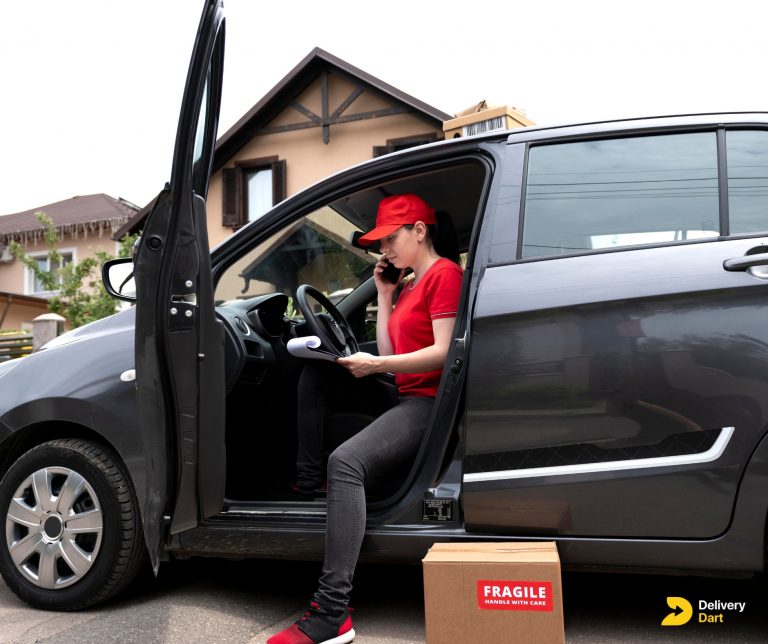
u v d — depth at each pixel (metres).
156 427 2.04
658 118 2.15
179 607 2.39
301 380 2.58
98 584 2.37
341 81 14.38
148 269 2.04
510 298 2.07
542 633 1.79
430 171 2.37
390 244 2.41
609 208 2.10
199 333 2.10
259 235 2.56
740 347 1.87
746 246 1.94
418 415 2.27
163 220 2.04
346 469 2.11
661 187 2.08
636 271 1.99
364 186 2.44
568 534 1.99
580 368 1.98
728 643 2.01
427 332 2.33
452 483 2.12
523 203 2.17
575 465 1.98
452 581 1.85
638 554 1.94
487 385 2.05
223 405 2.20
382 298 2.63
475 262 2.18
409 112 13.63
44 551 2.44
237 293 2.72
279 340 2.85
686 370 1.91
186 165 2.04
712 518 1.88
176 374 2.05
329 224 2.70
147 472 2.04
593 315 1.99
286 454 2.83
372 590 2.58
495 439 2.04
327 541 2.08
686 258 1.97
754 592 2.43
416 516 2.14
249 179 15.07
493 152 2.27
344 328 2.71
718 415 1.88
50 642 2.14
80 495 2.42
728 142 2.07
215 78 2.22
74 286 13.80
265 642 2.10
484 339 2.07
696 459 1.89
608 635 2.08
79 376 2.46
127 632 2.19
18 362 2.65
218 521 2.36
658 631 2.11
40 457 2.46
